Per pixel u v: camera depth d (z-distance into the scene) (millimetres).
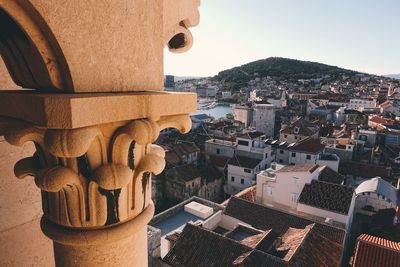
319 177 25703
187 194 31125
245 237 16250
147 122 1609
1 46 1616
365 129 52031
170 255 13828
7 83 2404
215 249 13516
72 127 1298
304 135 47062
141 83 1802
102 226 1741
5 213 2498
